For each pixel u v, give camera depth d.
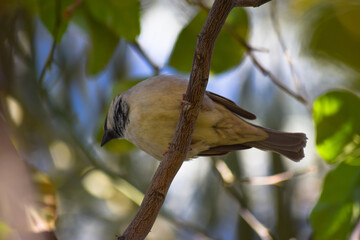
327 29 9.73
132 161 10.62
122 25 8.48
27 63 9.94
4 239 4.22
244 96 10.43
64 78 10.65
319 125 6.78
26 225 4.09
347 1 9.72
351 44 9.70
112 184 10.02
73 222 10.20
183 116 5.58
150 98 6.77
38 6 8.58
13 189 3.99
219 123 7.04
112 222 10.34
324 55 9.95
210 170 10.38
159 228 10.38
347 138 6.71
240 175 10.17
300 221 9.86
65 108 10.41
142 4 10.03
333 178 6.11
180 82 6.83
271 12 9.67
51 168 10.38
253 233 9.91
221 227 10.01
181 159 5.66
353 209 6.06
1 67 8.65
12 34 9.16
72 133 9.55
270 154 10.31
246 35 8.78
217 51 8.80
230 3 5.03
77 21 8.95
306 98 8.55
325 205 6.15
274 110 10.31
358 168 6.03
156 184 5.61
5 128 4.02
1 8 8.91
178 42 8.50
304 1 10.42
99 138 9.20
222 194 10.17
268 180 8.65
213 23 5.11
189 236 10.22
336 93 6.73
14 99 9.15
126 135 7.39
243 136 7.41
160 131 6.87
